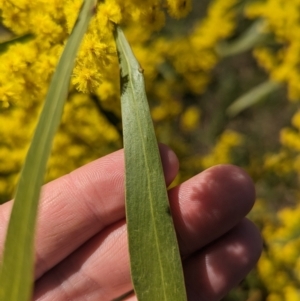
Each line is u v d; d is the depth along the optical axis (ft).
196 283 0.29
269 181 0.51
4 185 0.33
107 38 0.22
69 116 0.31
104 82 0.29
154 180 0.21
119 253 0.31
